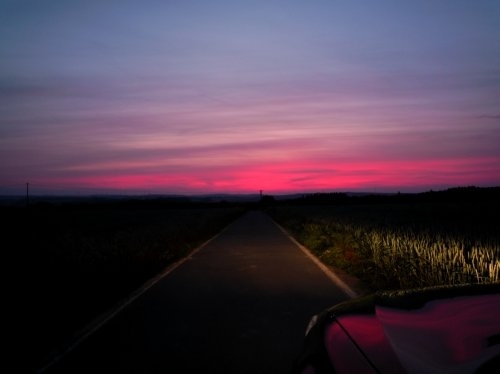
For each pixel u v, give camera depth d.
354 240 17.61
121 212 82.06
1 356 5.61
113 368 5.11
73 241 18.36
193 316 7.49
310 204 144.50
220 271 12.67
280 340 6.08
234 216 59.75
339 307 4.06
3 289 9.62
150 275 12.27
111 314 7.71
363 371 2.66
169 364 5.21
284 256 16.05
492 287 3.66
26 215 56.88
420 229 24.38
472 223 30.61
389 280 10.43
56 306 8.45
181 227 28.11
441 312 3.19
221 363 5.21
